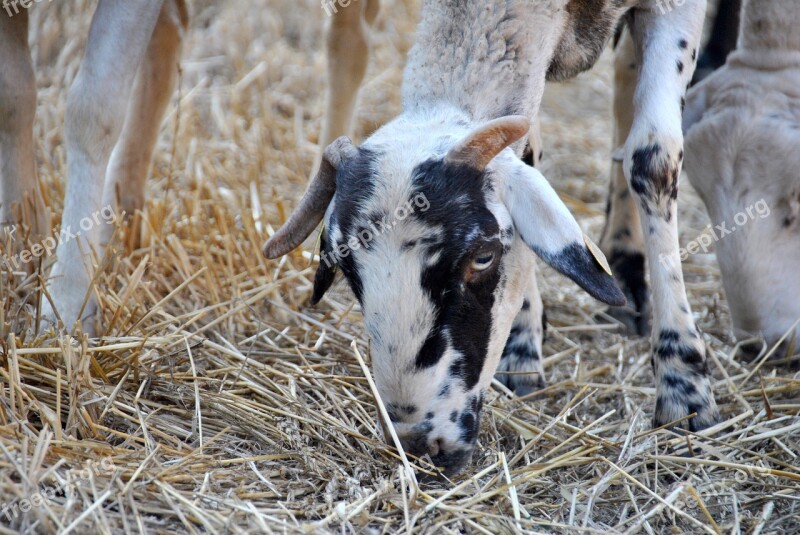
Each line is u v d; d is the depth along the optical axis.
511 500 3.61
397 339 3.46
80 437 3.82
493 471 3.91
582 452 4.01
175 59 5.49
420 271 3.45
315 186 3.88
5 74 4.57
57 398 3.81
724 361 5.07
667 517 3.66
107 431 3.90
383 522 3.43
